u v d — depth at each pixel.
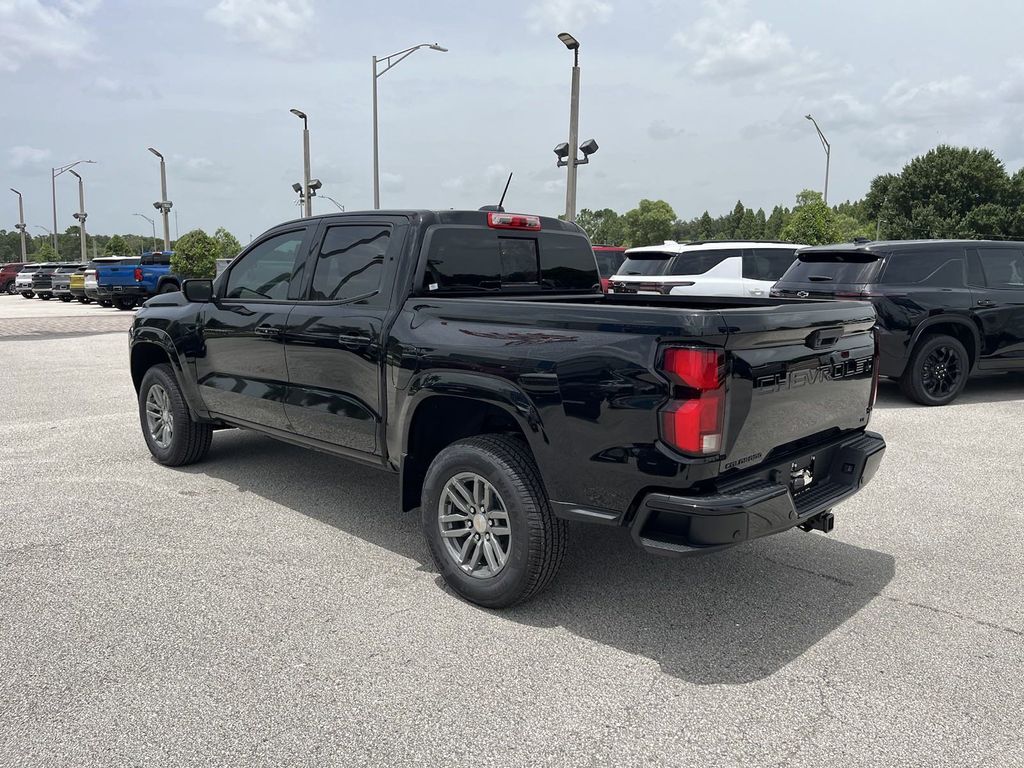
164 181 40.16
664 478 3.03
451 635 3.43
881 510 5.14
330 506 5.19
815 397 3.54
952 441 6.91
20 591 3.83
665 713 2.85
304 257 4.72
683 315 2.96
